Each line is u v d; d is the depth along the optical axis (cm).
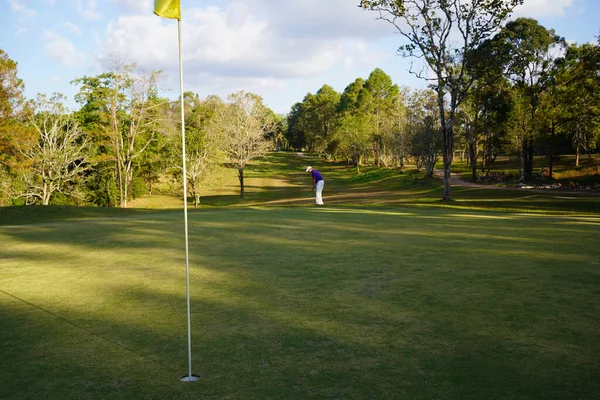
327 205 2314
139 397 384
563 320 548
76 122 4362
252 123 5341
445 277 755
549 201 2686
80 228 1488
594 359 441
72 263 948
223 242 1152
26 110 3506
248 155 5422
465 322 547
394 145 7112
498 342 486
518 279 733
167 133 5106
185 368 438
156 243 1167
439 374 414
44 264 944
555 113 4441
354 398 373
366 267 840
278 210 1997
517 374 412
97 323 574
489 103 4772
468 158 6800
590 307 592
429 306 610
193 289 720
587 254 914
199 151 4938
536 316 563
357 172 8056
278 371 427
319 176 2303
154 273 837
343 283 733
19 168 3653
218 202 5228
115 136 4453
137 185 5544
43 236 1338
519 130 4422
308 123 11850
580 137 5331
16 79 3381
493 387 388
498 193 3547
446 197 3000
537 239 1104
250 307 621
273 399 374
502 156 8750
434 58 2933
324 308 611
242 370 430
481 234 1202
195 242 1160
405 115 7131
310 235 1238
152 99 4875
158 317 591
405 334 513
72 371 438
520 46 4288
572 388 385
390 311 593
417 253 959
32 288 749
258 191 6219
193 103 9738
